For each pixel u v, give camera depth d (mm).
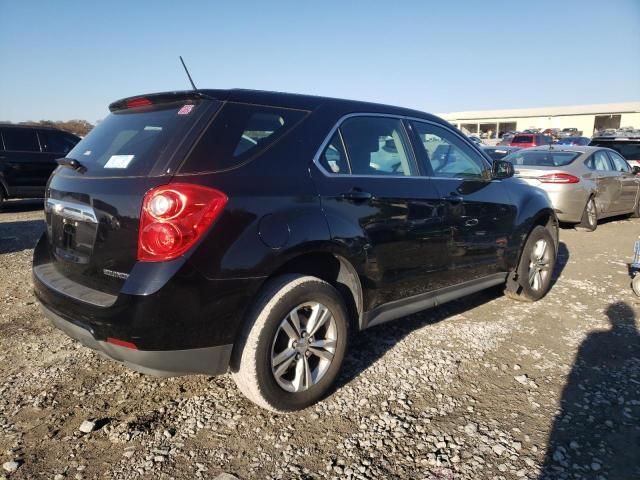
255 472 2367
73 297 2557
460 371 3398
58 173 3102
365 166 3236
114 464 2410
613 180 9398
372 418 2826
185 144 2508
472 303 4836
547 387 3197
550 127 57438
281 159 2785
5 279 5445
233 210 2475
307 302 2807
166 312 2312
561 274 5926
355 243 3000
